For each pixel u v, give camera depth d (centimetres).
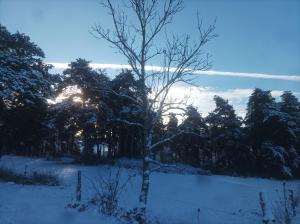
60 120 4934
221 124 6309
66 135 5841
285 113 6291
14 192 1725
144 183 1207
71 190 1933
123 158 5050
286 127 6106
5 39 3228
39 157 5650
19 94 2947
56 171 3441
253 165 6281
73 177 2923
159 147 3875
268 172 5981
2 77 2802
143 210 1174
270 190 3084
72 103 4816
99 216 1174
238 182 3725
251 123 6328
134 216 1162
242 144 6281
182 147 5856
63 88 4850
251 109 6391
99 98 4791
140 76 1270
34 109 3161
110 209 1244
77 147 6556
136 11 1271
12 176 2388
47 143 6438
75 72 4850
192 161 6225
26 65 3142
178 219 1465
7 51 3080
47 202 1402
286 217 1171
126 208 1349
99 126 5072
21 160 4931
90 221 1090
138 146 5150
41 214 1148
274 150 5866
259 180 4762
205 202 2058
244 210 1803
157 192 2425
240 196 2398
